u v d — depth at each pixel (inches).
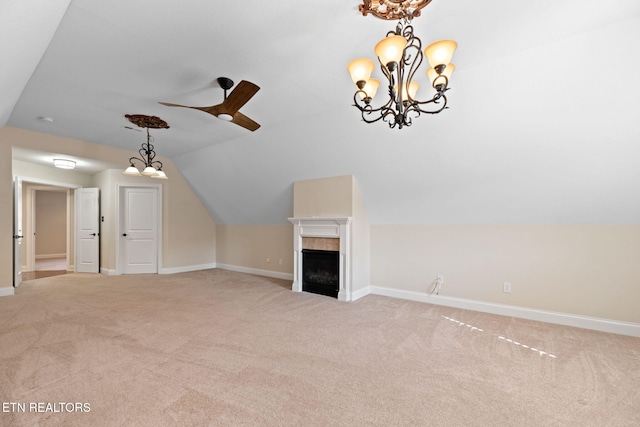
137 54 97.6
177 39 89.8
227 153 206.4
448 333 122.6
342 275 174.6
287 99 129.7
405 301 172.9
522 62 97.1
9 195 178.1
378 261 189.9
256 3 74.9
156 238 258.5
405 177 157.0
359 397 77.9
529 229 143.8
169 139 191.6
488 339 116.6
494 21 81.7
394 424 67.8
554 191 127.3
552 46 90.7
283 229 240.1
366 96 79.7
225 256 281.6
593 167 113.4
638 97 92.0
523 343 113.0
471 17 80.0
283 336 118.1
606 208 123.5
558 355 102.8
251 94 98.2
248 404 74.4
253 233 260.5
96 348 105.1
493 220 151.9
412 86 90.7
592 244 130.0
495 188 138.6
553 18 80.2
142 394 77.8
